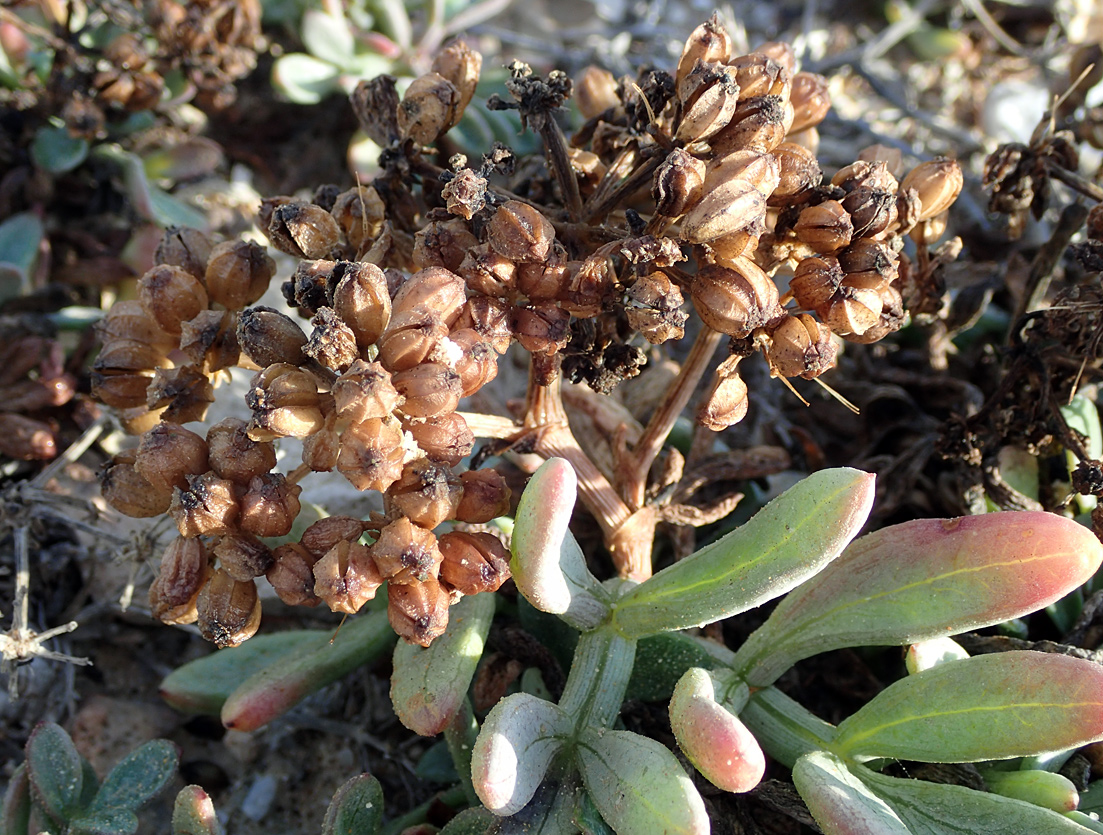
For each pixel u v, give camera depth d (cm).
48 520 10
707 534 9
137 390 7
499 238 6
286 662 8
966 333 10
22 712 9
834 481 6
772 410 10
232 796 9
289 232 7
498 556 6
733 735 5
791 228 7
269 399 6
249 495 6
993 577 6
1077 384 8
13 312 10
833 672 8
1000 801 6
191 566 6
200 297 7
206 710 8
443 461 6
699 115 6
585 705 7
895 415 10
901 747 6
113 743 9
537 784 6
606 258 6
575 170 7
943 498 9
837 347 7
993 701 6
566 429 8
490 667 8
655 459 9
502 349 6
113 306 7
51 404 10
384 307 6
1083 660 6
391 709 9
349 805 7
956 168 7
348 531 6
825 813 6
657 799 6
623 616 7
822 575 7
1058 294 8
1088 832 6
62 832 7
